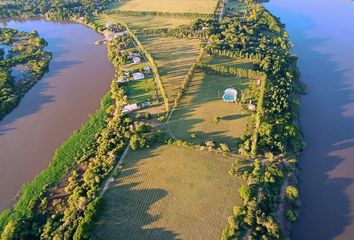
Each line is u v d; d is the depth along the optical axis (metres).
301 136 177.12
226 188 143.12
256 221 127.81
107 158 159.12
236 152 161.25
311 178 157.88
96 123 190.38
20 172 164.25
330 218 140.25
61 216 136.50
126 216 133.88
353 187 152.38
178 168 154.00
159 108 195.12
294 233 135.25
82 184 149.88
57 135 187.75
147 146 165.75
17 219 135.38
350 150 170.88
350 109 199.75
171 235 126.50
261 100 184.88
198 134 174.12
